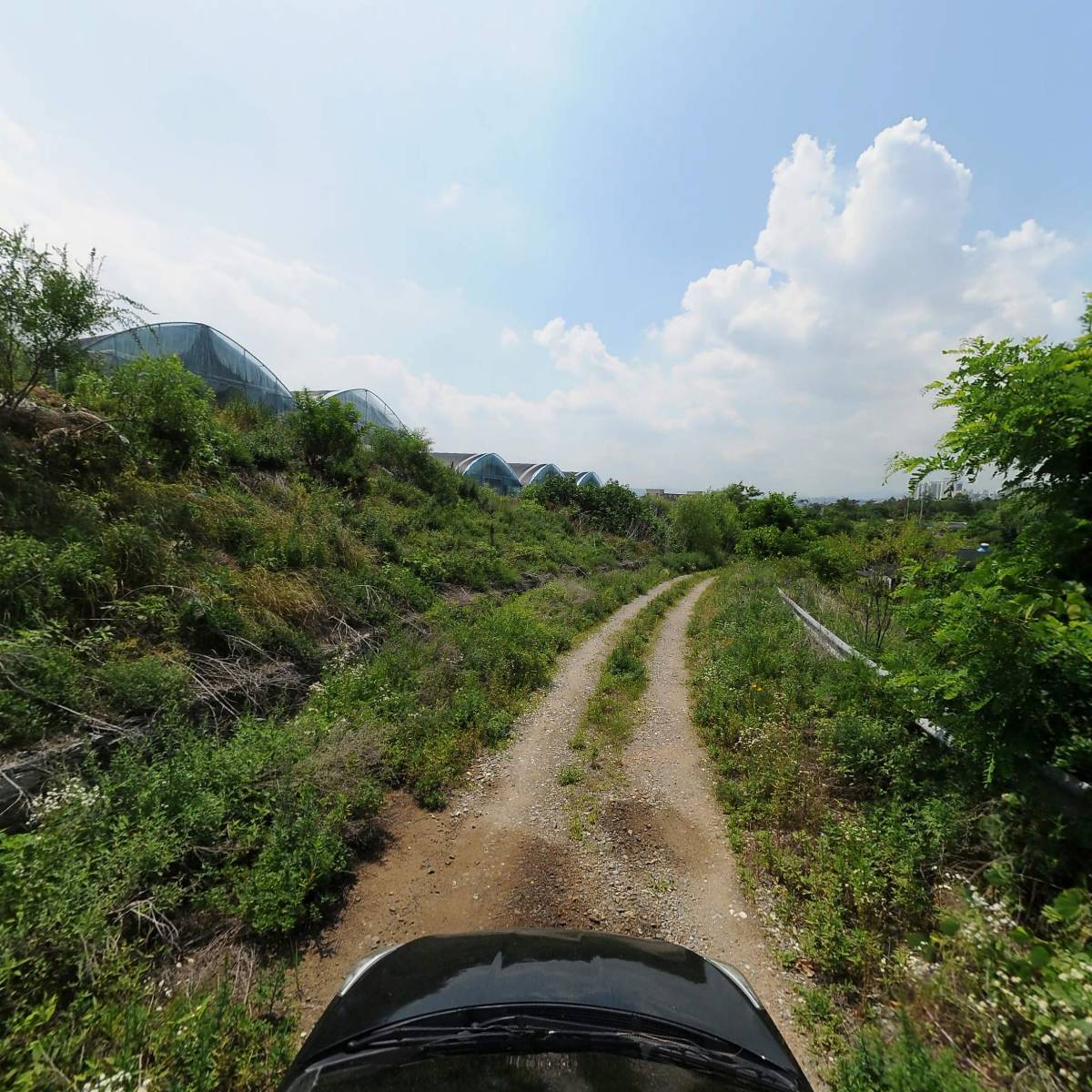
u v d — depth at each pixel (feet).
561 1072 6.44
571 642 38.88
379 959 9.10
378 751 18.28
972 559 15.53
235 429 39.24
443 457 121.19
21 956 9.19
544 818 17.15
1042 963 8.13
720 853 15.43
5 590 15.87
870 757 16.55
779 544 85.76
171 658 18.40
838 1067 8.57
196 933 11.32
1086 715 10.85
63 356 21.36
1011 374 12.84
